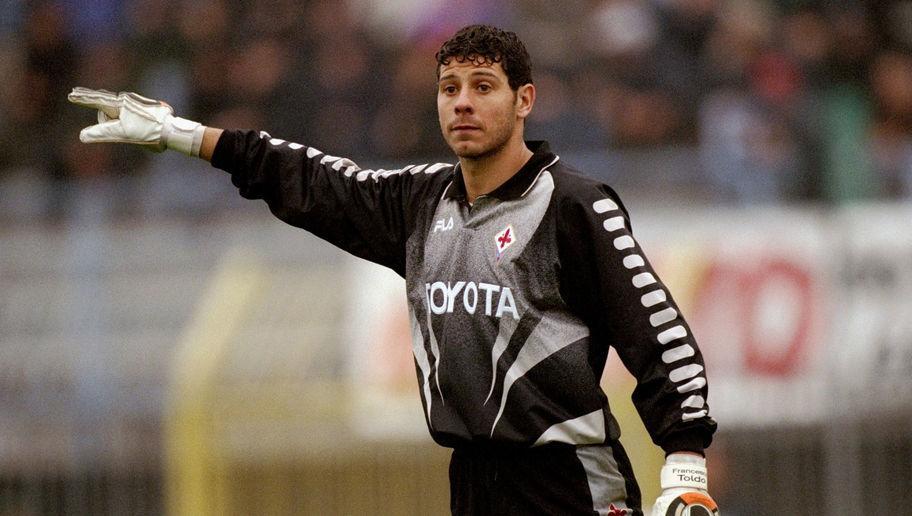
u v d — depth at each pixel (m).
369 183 16.55
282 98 43.38
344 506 33.28
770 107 42.53
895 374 32.31
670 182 36.44
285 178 16.69
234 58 44.69
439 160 41.72
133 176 43.22
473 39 15.45
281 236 34.50
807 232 32.81
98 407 34.09
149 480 33.75
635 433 31.28
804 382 32.44
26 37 47.53
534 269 15.38
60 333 34.59
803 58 44.62
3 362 34.69
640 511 16.03
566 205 15.36
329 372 32.91
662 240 33.31
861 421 32.38
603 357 15.90
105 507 34.00
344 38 44.19
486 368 15.44
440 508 33.19
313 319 33.19
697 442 15.20
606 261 15.24
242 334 33.38
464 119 15.41
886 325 32.38
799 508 32.53
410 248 16.11
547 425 15.33
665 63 43.22
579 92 42.62
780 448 32.66
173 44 45.50
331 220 16.61
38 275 35.06
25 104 46.41
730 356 32.34
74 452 34.16
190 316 33.94
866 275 32.59
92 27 47.09
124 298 34.44
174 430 33.09
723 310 32.44
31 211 37.38
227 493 32.97
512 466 15.60
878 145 41.72
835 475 32.41
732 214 33.41
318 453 33.06
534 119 41.31
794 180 39.38
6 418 34.50
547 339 15.38
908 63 45.34
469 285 15.56
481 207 15.66
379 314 32.88
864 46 45.19
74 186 39.91
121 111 16.83
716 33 43.91
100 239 35.09
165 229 34.97
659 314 15.22
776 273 32.62
